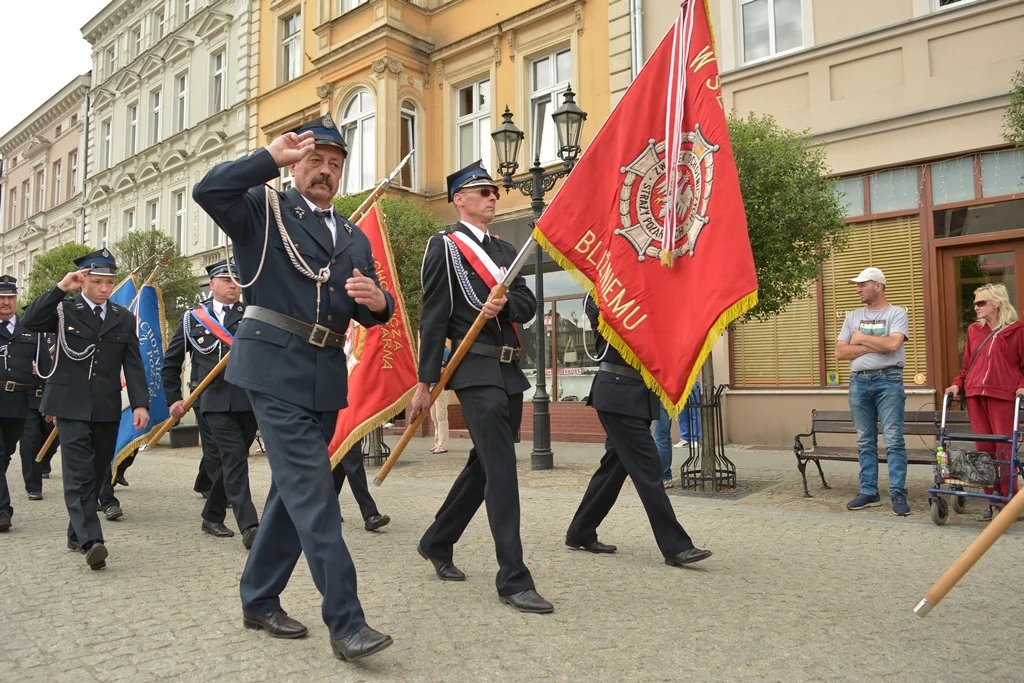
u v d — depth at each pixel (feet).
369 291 11.19
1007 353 19.83
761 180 23.34
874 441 20.88
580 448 38.34
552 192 45.14
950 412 21.61
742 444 36.09
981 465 18.37
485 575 14.57
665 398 13.12
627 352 13.51
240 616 12.31
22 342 21.93
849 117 33.40
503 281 12.98
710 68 13.58
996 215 30.32
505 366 13.25
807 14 34.96
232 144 67.72
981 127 30.30
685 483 24.20
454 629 11.48
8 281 22.53
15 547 17.99
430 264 13.44
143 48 83.76
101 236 89.86
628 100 14.52
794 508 20.84
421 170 50.90
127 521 21.30
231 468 18.24
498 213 47.62
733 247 12.57
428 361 13.28
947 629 11.33
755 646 10.70
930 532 17.57
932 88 31.37
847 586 13.55
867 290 21.16
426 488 26.22
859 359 20.79
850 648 10.61
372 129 51.21
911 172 32.30
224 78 70.18
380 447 33.22
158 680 9.70
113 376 17.25
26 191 114.01
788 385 35.12
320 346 11.14
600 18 43.21
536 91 47.21
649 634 11.21
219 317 21.57
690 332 12.92
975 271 30.96
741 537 17.38
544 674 9.77
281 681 9.60
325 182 11.88
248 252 11.04
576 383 43.70
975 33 30.63
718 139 13.11
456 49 49.93
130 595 13.64
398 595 13.25
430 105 51.47
